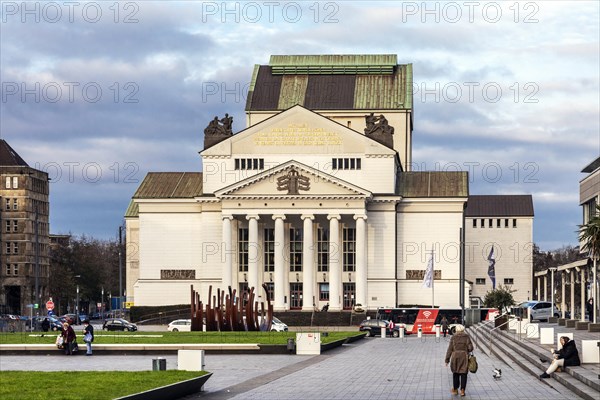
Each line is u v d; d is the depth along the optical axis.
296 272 190.00
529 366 70.19
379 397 54.22
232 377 67.94
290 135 189.75
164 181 197.00
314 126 189.38
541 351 75.12
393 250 188.62
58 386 51.38
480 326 142.75
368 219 189.00
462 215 189.88
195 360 61.25
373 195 187.50
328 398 53.88
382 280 188.38
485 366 75.56
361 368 76.25
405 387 59.88
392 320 167.62
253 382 63.81
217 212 190.88
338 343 110.69
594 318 111.19
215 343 98.31
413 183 194.50
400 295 190.38
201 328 130.75
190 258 192.00
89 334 93.19
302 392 57.16
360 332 146.25
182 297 191.75
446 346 113.44
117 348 94.25
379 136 190.12
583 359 64.62
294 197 184.50
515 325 111.94
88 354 92.88
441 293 189.62
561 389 56.34
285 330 151.12
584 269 119.06
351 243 189.25
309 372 72.25
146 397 47.38
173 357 90.38
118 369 74.19
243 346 95.00
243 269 190.38
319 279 189.12
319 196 184.12
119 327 159.62
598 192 159.88
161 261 192.25
